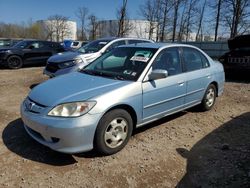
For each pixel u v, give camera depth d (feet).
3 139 14.17
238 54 30.14
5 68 44.52
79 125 11.28
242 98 23.84
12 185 10.46
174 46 16.55
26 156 12.51
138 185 10.72
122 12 82.33
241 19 88.02
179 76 16.01
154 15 121.19
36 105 12.20
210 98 19.60
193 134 15.66
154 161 12.47
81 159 12.39
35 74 37.09
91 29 160.35
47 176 11.09
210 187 10.66
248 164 12.28
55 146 11.52
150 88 14.01
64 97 11.93
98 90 12.45
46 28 211.00
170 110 15.74
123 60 15.49
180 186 10.74
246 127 16.85
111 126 12.48
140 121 13.94
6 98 22.74
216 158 12.89
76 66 24.79
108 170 11.63
